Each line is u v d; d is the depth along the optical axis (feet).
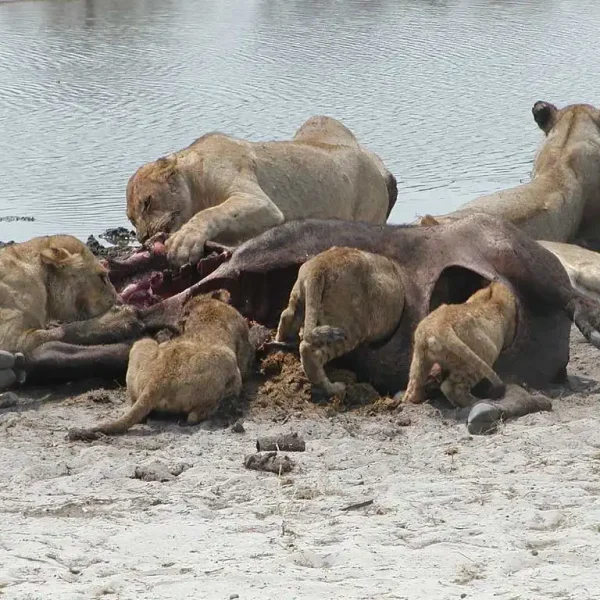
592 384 46.55
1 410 43.86
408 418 41.86
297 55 137.80
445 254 45.47
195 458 38.70
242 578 28.96
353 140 66.33
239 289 47.42
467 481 36.09
